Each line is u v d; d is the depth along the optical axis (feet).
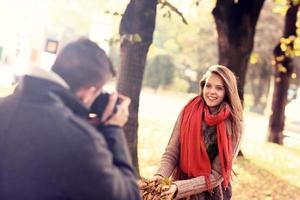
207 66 144.25
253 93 141.38
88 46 5.11
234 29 37.73
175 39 150.51
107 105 5.27
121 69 23.27
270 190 29.17
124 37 22.00
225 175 11.09
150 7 22.77
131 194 5.02
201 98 11.66
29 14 16.08
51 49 22.59
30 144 4.87
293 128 79.36
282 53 51.29
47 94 4.99
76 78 5.05
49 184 4.76
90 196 4.78
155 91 131.13
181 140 11.45
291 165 39.55
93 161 4.79
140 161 30.94
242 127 11.41
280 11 41.63
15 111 5.03
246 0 37.35
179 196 10.80
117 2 27.17
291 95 116.26
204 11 110.93
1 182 4.87
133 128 23.50
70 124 4.89
